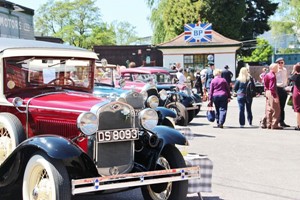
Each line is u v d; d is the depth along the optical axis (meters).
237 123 14.62
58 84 6.52
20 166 5.16
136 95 6.46
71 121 5.33
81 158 4.86
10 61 6.11
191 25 31.28
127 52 32.69
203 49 30.95
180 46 30.92
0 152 5.71
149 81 14.66
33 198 5.00
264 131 12.64
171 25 38.59
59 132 5.48
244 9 38.19
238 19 38.06
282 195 6.47
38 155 4.89
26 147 4.96
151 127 5.54
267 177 7.47
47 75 6.41
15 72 6.14
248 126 13.84
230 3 37.66
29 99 5.89
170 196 5.62
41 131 5.69
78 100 5.59
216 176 7.54
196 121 15.30
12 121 5.62
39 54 6.26
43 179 4.92
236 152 9.52
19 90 6.17
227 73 16.98
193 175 5.50
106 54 32.62
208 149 9.86
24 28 10.09
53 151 4.70
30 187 5.04
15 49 6.09
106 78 12.46
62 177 4.71
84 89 6.83
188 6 37.69
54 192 4.68
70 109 5.37
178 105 13.23
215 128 13.37
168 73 16.08
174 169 5.36
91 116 4.98
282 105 13.27
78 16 58.47
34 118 5.75
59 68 6.54
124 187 5.04
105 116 5.16
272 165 8.33
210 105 13.63
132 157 5.41
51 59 6.43
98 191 5.05
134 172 5.34
